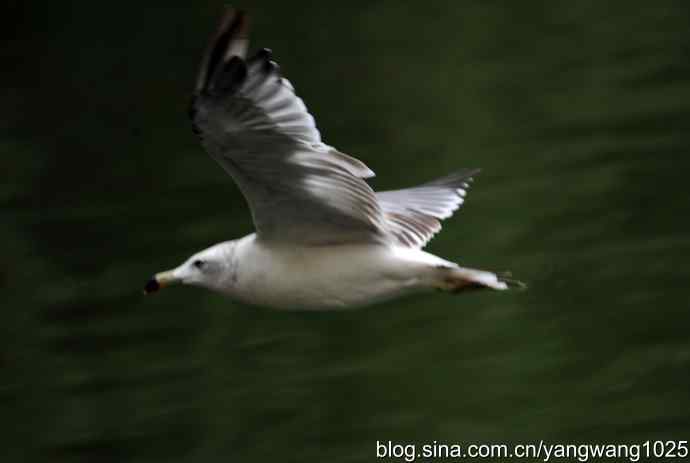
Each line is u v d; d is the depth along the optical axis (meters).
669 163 18.61
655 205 17.08
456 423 12.21
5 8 28.08
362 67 24.66
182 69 24.53
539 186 18.23
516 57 24.69
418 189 9.32
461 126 21.22
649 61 23.59
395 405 12.62
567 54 24.59
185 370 13.81
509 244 16.38
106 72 25.02
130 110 23.19
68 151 21.69
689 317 13.75
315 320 14.61
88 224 18.55
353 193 7.30
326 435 12.26
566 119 21.06
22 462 12.49
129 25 27.14
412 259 7.69
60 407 13.32
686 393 12.29
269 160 7.02
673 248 15.62
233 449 12.26
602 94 22.14
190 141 21.75
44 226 18.64
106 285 16.27
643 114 20.91
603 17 26.89
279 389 13.15
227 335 14.48
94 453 12.43
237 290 8.02
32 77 25.23
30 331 15.13
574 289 14.80
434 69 24.45
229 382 13.39
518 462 11.83
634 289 14.62
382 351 13.66
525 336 13.75
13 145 22.19
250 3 28.88
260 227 7.68
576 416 12.16
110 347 14.56
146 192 19.61
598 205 17.33
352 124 21.86
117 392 13.50
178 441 12.55
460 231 16.95
